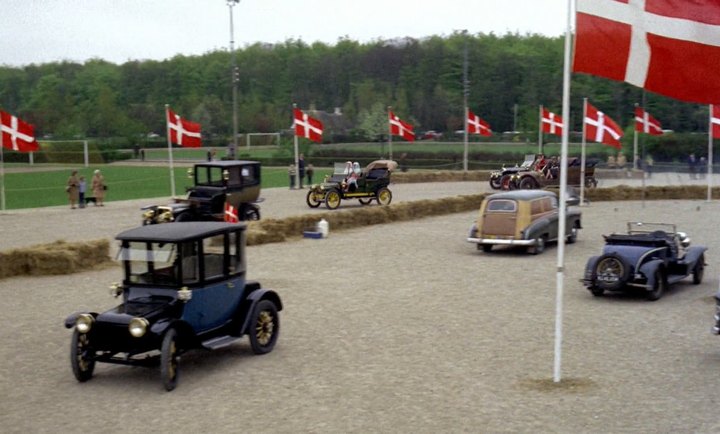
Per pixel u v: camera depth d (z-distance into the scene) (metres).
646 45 9.59
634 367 10.79
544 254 21.80
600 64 9.69
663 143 61.19
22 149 32.47
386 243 23.91
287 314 14.20
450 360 11.18
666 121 68.12
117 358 10.27
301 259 20.66
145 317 9.93
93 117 96.81
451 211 32.84
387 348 11.87
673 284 17.17
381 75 107.50
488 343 12.12
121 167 65.25
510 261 20.53
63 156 71.00
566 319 13.81
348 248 22.80
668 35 9.58
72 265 18.66
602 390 9.75
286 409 9.16
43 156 71.44
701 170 54.12
